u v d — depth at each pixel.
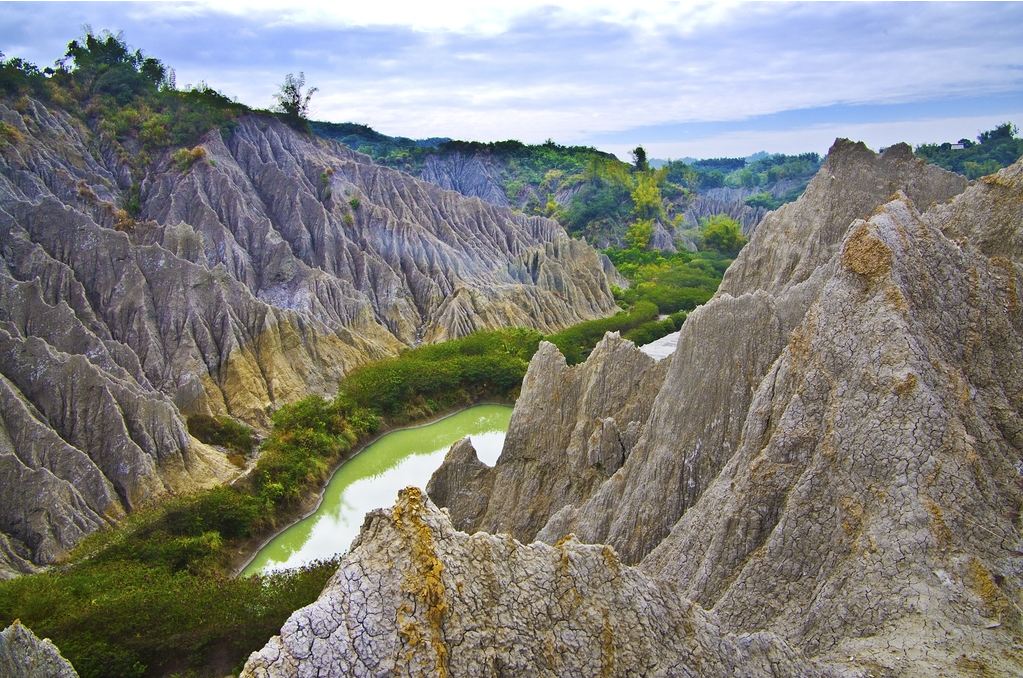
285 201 83.12
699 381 28.59
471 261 91.44
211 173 79.69
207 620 29.86
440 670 12.73
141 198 78.88
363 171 95.56
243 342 58.44
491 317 78.94
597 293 96.62
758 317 28.77
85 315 55.16
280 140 94.94
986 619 17.31
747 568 21.14
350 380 59.44
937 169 40.88
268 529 42.78
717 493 24.12
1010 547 18.89
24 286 51.62
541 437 35.62
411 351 68.00
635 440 32.44
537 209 155.38
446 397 61.25
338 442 52.09
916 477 20.17
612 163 167.50
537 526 33.28
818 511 21.19
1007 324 24.23
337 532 43.81
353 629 12.98
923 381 21.55
